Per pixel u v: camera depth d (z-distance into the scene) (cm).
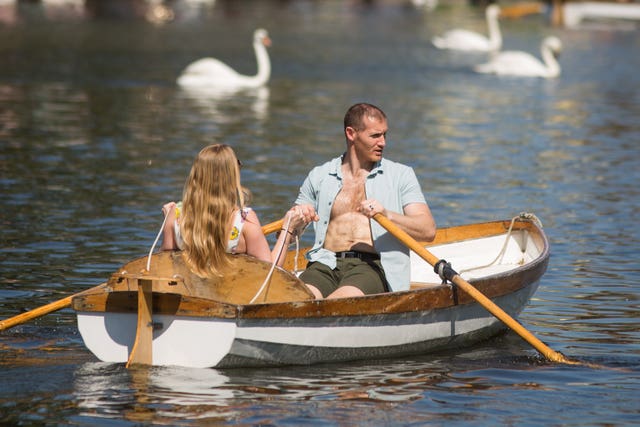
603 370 2014
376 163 2194
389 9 18200
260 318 1914
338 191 2192
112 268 2739
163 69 8850
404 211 2169
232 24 14162
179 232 2000
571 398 1841
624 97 7438
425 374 1983
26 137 5103
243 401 1783
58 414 1709
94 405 1752
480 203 3706
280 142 5106
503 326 2320
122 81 7919
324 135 5381
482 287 2189
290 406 1767
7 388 1828
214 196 1964
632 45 12081
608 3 16688
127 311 1961
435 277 2723
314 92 7544
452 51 11400
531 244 2719
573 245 3098
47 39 11200
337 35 12888
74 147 4831
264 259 2028
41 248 2938
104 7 16775
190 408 1744
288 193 3806
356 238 2175
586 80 8731
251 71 8944
